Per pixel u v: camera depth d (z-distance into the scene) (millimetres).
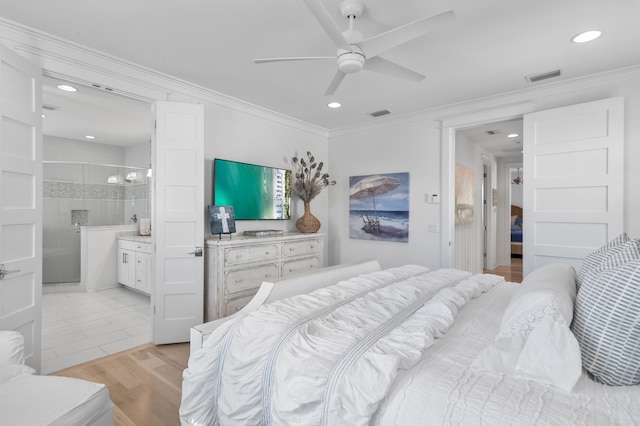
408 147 4293
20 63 2148
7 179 2061
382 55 2662
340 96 3605
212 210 3332
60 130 5340
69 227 5141
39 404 1228
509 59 2727
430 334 1330
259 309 1622
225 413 1362
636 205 2818
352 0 1962
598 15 2107
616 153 2814
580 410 903
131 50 2617
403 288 1997
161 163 3000
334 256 5078
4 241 2035
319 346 1247
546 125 3170
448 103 3822
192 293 3086
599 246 2900
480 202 6215
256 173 3984
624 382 1016
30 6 2051
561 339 1077
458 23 2205
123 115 4508
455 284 2238
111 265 5156
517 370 1074
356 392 1036
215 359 1502
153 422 1887
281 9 2072
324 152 5098
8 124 2066
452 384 1031
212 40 2459
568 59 2725
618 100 2805
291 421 1112
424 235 4148
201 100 3443
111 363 2635
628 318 1033
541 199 3199
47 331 3346
